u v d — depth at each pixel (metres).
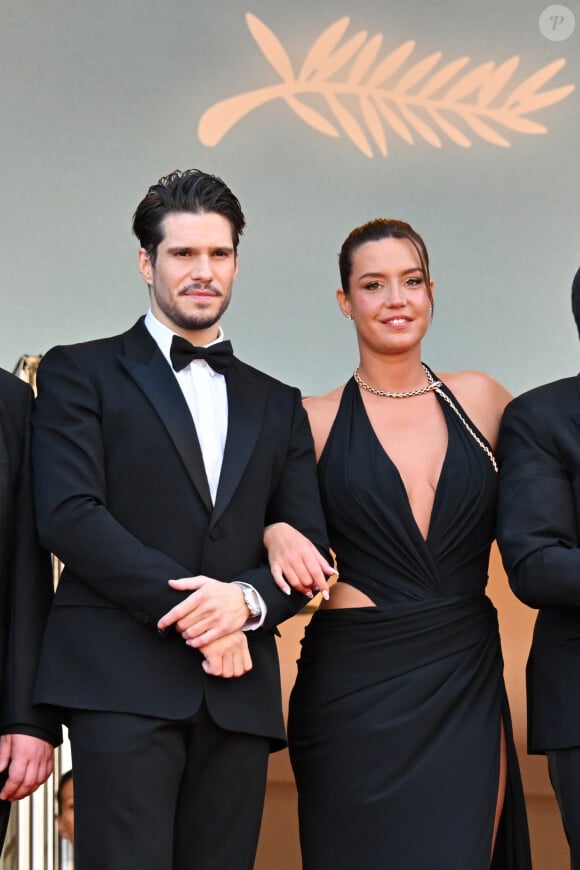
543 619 5.26
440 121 8.08
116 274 7.99
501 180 8.09
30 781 4.75
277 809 6.42
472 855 5.17
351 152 8.08
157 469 4.89
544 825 6.42
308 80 8.05
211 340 5.21
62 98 7.91
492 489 5.55
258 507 5.03
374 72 8.05
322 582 4.94
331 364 8.13
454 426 5.70
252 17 7.98
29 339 7.96
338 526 5.59
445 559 5.51
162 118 7.97
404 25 8.02
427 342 8.14
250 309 8.09
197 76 7.98
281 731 4.92
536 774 6.45
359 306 5.71
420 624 5.42
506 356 8.16
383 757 5.30
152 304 5.24
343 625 5.50
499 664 5.53
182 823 4.81
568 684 5.08
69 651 4.76
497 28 8.03
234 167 8.04
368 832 5.28
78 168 7.95
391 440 5.69
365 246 5.70
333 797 5.36
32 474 4.94
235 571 4.90
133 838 4.59
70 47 7.89
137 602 4.69
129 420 4.92
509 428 5.41
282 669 6.46
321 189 8.08
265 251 8.08
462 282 8.12
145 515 4.86
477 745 5.31
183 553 4.85
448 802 5.23
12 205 7.92
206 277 5.03
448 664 5.39
